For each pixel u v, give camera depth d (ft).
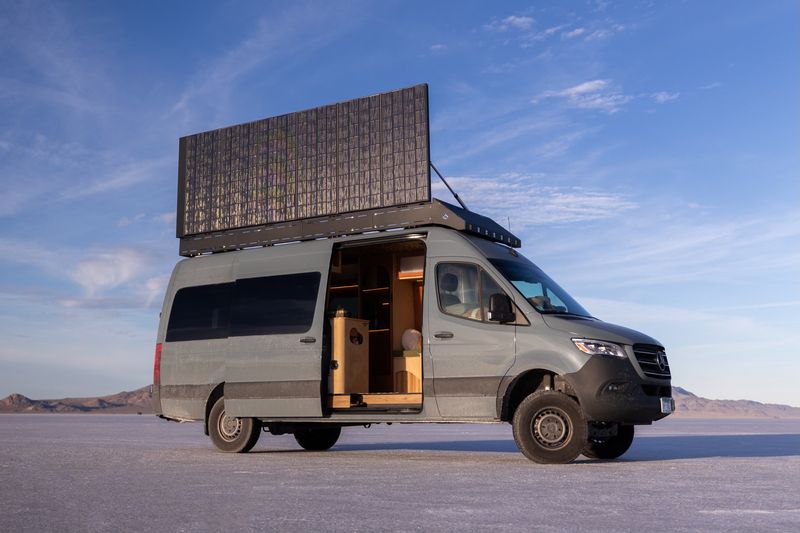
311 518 18.47
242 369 41.45
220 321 43.16
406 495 22.26
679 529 16.96
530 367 33.68
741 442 55.72
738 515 18.79
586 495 22.24
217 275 44.06
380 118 39.45
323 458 37.35
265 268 42.16
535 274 37.58
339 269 41.98
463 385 34.99
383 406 38.47
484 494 22.45
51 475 29.07
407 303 43.37
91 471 30.66
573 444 32.65
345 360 40.24
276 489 23.98
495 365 34.42
